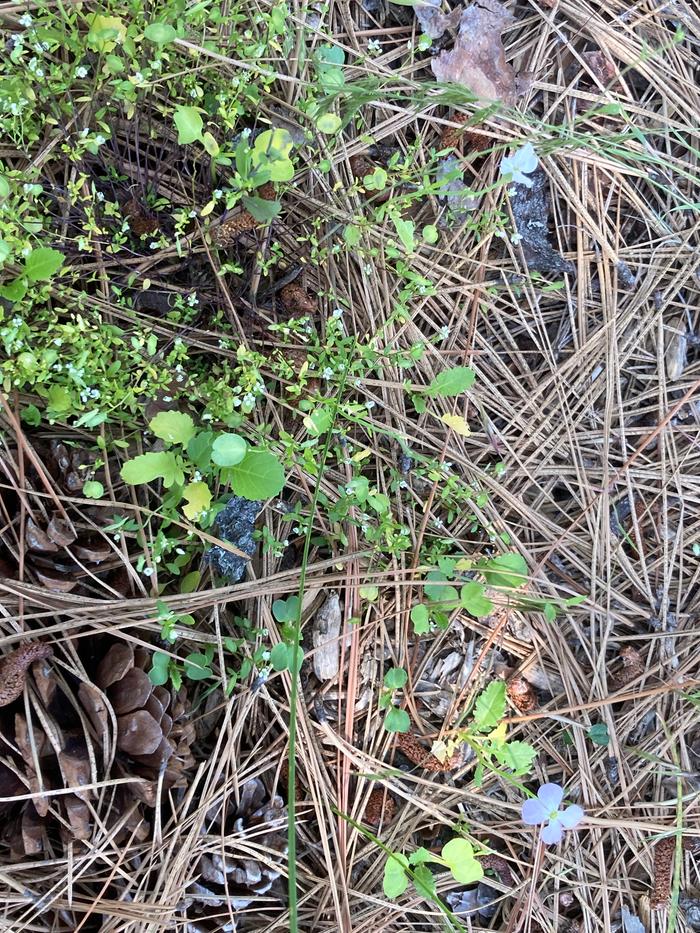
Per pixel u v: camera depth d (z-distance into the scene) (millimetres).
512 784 408
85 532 351
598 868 407
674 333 447
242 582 375
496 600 405
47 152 352
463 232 418
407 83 406
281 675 380
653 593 438
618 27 434
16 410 335
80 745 328
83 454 355
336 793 381
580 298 434
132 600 350
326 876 378
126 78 352
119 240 346
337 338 385
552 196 430
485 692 370
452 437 415
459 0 417
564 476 433
